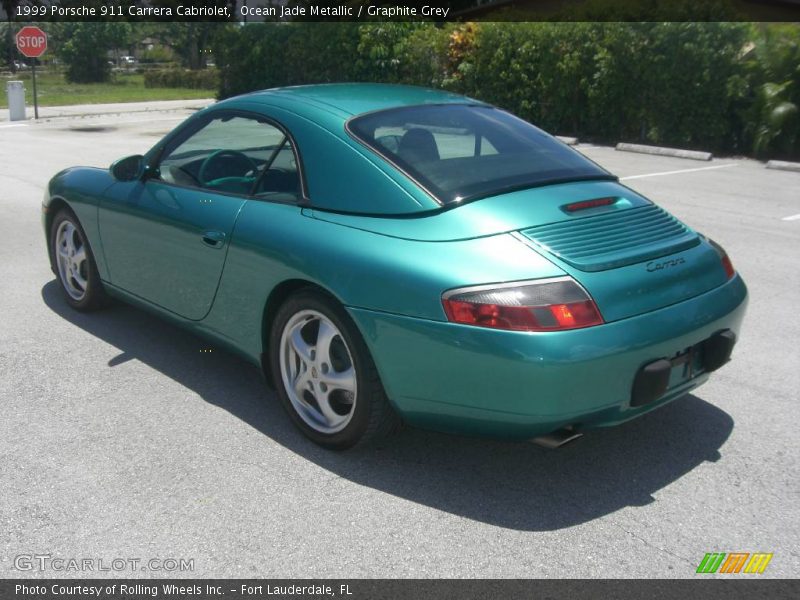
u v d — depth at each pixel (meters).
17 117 20.83
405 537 2.83
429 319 2.86
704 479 3.24
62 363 4.39
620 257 2.99
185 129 4.22
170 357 4.50
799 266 6.62
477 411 2.86
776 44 13.71
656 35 14.74
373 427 3.22
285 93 3.92
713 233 7.85
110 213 4.47
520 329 2.71
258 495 3.09
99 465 3.30
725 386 4.18
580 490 3.15
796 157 14.06
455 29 18.77
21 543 2.78
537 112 17.47
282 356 3.52
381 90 4.07
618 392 2.85
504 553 2.74
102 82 47.59
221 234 3.66
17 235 7.42
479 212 3.04
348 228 3.19
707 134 14.69
